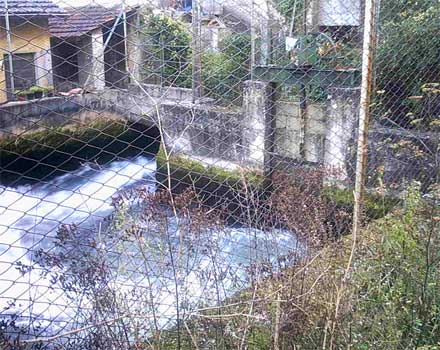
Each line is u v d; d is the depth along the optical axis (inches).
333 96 238.4
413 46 208.4
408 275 100.3
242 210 103.1
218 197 116.2
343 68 229.9
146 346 77.5
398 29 212.4
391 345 87.2
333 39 239.5
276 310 76.7
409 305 96.4
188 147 192.2
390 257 104.3
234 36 218.1
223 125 229.3
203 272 89.1
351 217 114.7
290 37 248.1
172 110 164.6
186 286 86.7
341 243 98.3
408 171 165.9
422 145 167.6
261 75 223.0
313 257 88.1
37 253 83.0
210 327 81.9
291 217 97.2
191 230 85.6
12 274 124.5
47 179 211.9
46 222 176.9
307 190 111.5
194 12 213.6
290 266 86.9
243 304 82.8
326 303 82.7
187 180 150.9
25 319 88.8
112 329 78.9
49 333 83.4
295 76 243.8
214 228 94.3
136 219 81.4
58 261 79.4
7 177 193.8
